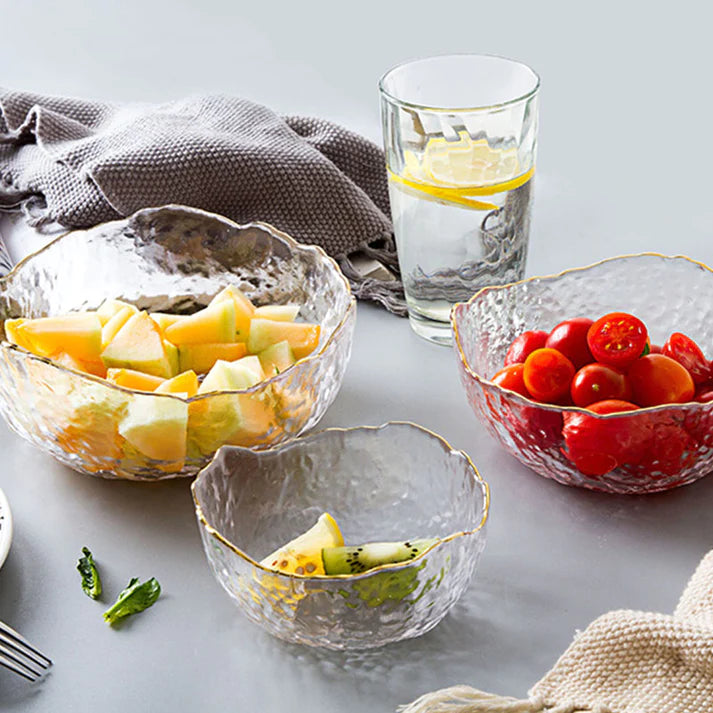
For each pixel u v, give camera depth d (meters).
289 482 0.99
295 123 1.59
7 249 1.48
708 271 1.13
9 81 2.06
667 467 0.95
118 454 0.99
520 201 1.21
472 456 1.09
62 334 1.06
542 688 0.81
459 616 0.90
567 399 1.01
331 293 1.20
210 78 2.07
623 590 0.92
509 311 1.17
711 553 0.91
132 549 0.98
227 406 0.97
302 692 0.84
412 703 0.81
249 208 1.44
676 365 0.99
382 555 0.86
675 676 0.81
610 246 1.44
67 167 1.50
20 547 0.99
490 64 1.27
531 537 0.98
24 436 1.04
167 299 1.28
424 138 1.17
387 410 1.16
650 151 1.71
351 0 2.40
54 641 0.89
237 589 0.84
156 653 0.88
